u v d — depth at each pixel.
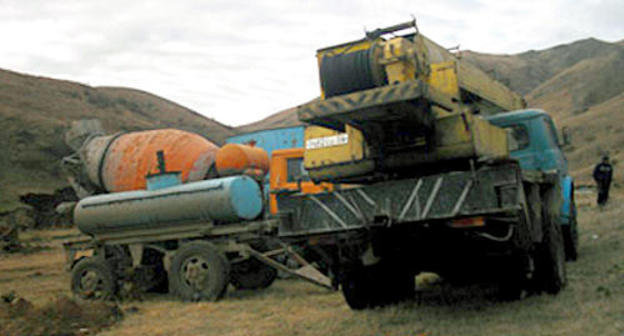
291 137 15.50
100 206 9.97
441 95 5.97
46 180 43.00
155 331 6.68
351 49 6.91
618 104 79.69
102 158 11.92
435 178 5.59
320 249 6.59
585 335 4.86
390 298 7.08
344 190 6.06
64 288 10.95
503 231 5.56
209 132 78.19
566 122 79.56
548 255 6.85
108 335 6.56
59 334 6.54
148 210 9.53
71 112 60.66
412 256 6.27
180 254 9.03
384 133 6.45
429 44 7.36
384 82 6.57
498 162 5.56
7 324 6.79
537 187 6.61
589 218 15.84
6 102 55.34
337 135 7.34
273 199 11.27
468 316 6.10
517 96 11.38
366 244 6.16
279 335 6.05
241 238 9.16
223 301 8.68
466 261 6.30
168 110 85.19
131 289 9.42
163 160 9.79
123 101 77.00
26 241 25.12
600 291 6.69
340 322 6.41
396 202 5.77
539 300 6.57
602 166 18.12
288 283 10.54
